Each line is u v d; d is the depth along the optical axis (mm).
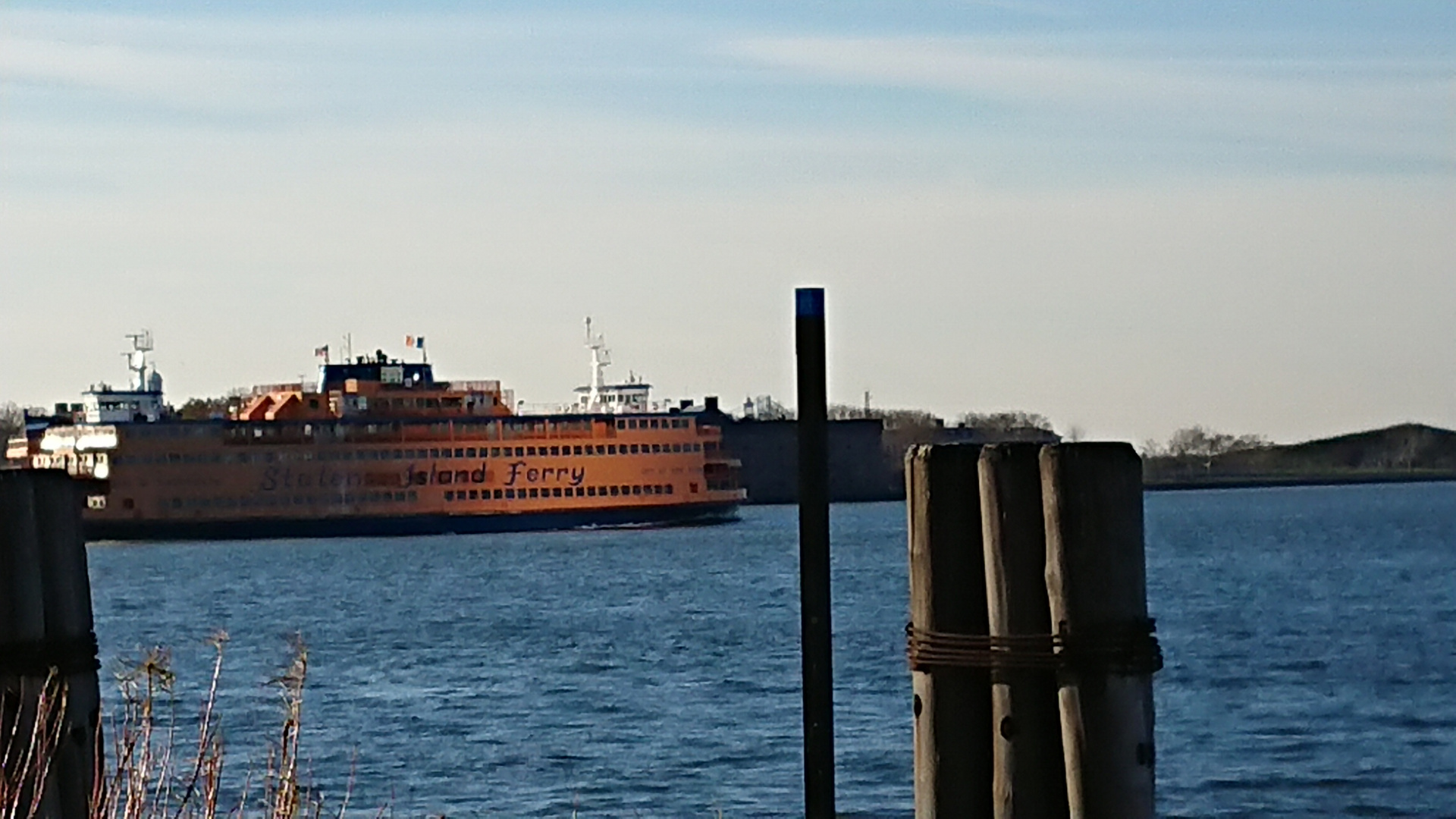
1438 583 124750
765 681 71500
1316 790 45188
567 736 55469
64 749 11797
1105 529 11070
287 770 15703
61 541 11844
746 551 188500
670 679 73375
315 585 148250
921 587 11570
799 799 44969
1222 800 44344
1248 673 70250
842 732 54812
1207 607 106688
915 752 11672
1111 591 11086
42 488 11781
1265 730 54406
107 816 12109
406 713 62219
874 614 102625
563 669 78562
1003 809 11289
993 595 11289
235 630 103812
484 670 78750
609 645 90625
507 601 127625
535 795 46094
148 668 19484
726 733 55312
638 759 50812
